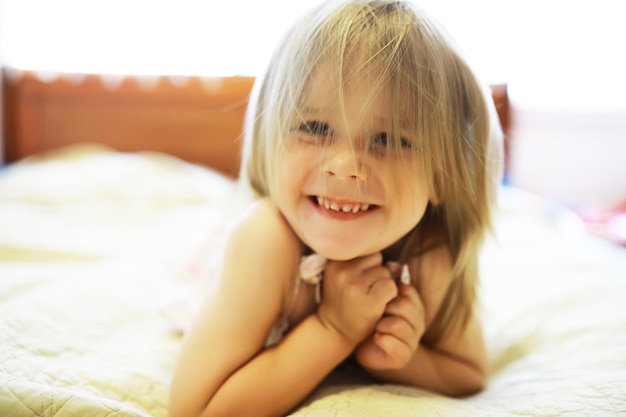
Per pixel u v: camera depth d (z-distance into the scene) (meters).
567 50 2.09
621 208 2.09
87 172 1.70
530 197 1.88
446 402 0.56
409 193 0.55
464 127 0.60
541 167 2.24
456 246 0.67
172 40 2.03
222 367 0.53
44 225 1.32
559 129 2.20
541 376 0.65
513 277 1.07
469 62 0.62
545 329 0.81
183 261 1.08
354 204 0.54
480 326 0.71
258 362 0.55
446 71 0.57
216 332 0.54
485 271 1.11
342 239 0.55
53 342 0.66
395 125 0.52
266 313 0.57
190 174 1.85
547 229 1.51
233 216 0.80
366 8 0.56
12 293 0.83
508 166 1.92
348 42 0.53
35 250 1.10
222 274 0.59
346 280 0.58
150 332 0.77
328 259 0.60
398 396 0.57
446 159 0.58
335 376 0.67
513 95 2.04
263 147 0.64
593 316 0.83
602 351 0.70
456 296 0.68
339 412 0.50
